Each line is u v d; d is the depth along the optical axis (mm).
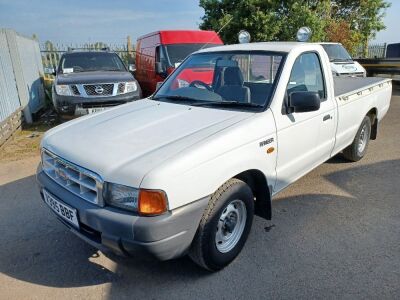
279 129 3088
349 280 2764
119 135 2748
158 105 3508
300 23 14984
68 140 2789
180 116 3078
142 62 10773
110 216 2273
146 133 2744
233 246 2938
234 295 2633
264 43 3828
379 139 6570
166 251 2322
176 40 9227
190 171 2340
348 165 5207
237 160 2666
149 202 2195
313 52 3738
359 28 19547
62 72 8320
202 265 2717
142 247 2232
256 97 3207
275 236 3381
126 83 7484
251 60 3502
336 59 11078
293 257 3059
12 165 5555
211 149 2486
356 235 3389
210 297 2619
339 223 3613
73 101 7090
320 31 15281
